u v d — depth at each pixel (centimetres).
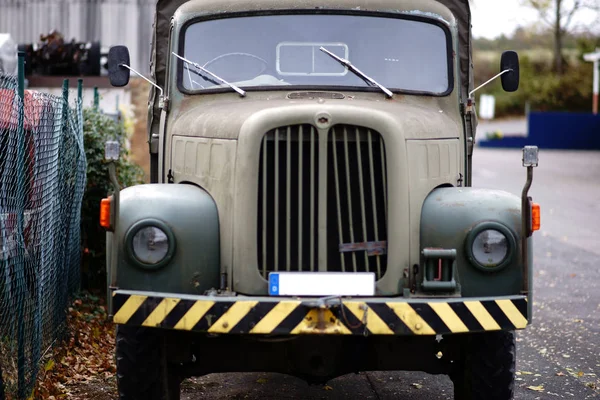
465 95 661
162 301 458
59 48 1459
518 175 2597
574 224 1617
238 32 603
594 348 769
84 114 857
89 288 868
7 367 580
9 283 577
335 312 452
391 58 597
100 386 624
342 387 645
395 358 514
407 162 491
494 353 504
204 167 516
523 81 5838
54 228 657
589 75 5734
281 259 485
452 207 491
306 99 556
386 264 486
